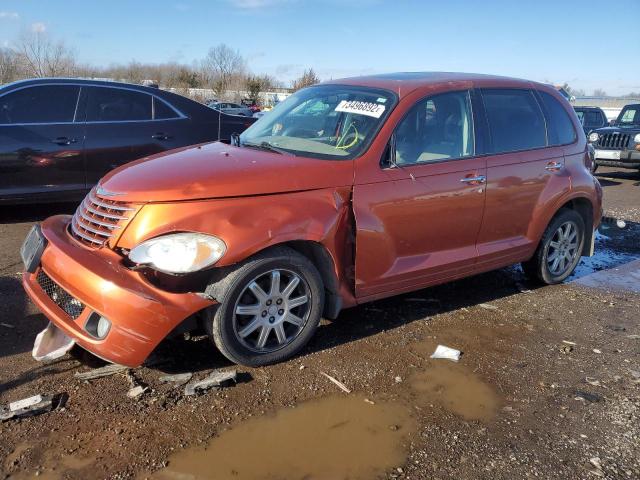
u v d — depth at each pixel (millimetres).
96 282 3018
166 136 7074
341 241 3639
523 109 4867
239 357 3398
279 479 2602
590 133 14023
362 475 2656
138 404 3084
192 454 2727
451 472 2705
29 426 2861
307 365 3609
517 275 5680
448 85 4379
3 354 3525
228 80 53469
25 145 6320
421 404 3258
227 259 3143
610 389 3525
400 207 3873
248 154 3826
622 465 2805
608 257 6590
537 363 3822
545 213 4910
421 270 4105
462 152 4332
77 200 6754
